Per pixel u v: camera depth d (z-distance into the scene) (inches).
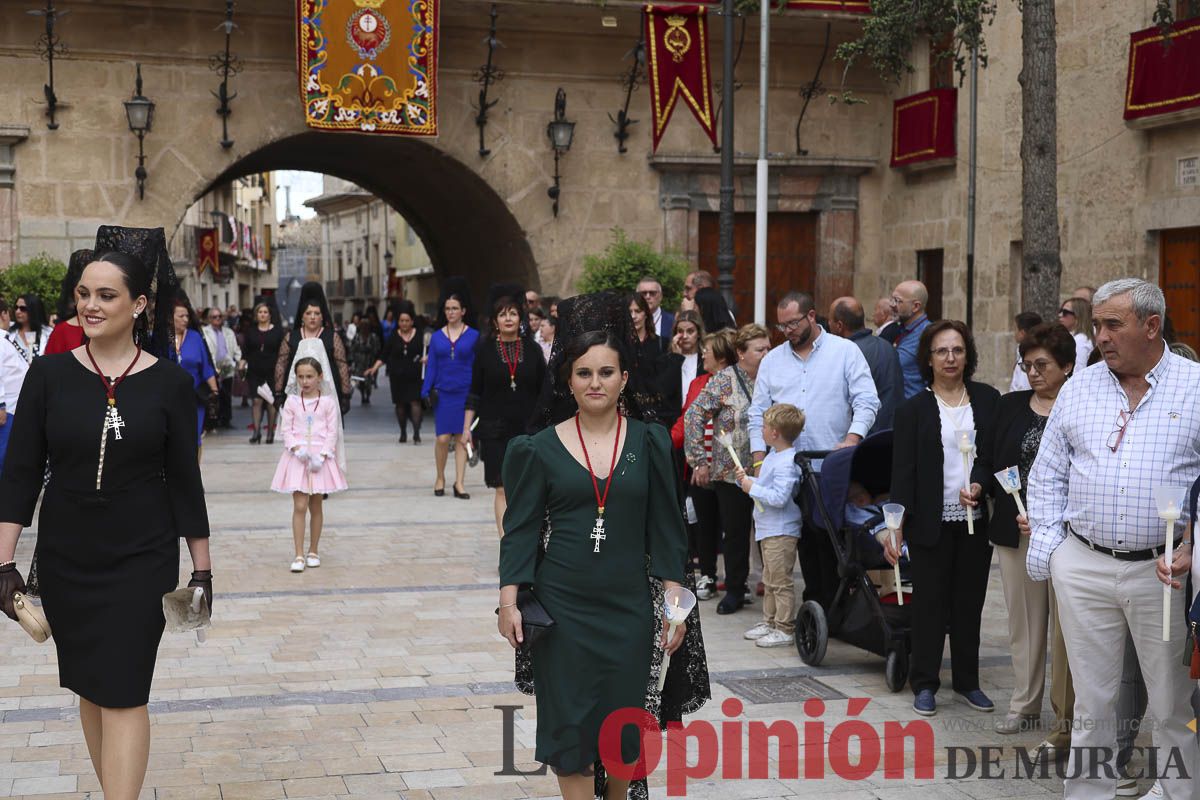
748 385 348.2
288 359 526.6
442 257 1122.7
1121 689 221.9
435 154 824.3
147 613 184.7
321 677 288.8
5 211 744.3
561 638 179.9
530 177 828.0
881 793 220.2
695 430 353.1
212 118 772.6
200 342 566.6
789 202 863.1
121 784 182.5
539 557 183.9
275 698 272.5
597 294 226.8
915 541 265.6
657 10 774.5
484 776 226.2
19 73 743.1
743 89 850.1
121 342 190.2
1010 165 725.3
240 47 773.9
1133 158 627.8
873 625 288.0
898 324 458.9
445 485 606.2
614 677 180.1
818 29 828.0
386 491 584.7
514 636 179.6
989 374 746.2
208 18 765.9
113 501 184.2
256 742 243.8
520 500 182.5
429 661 303.0
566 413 221.0
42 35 742.5
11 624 337.4
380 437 832.3
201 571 190.4
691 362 394.3
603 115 837.2
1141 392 199.5
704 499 376.8
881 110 869.2
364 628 334.6
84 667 183.3
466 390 564.4
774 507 320.8
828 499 295.6
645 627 182.9
